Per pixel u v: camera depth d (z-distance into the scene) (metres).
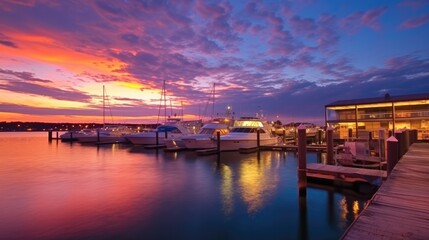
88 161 27.78
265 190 14.93
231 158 28.58
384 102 32.59
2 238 8.85
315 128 60.59
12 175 20.05
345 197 13.25
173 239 8.98
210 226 10.06
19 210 11.62
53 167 23.95
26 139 84.69
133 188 15.68
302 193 13.23
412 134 20.52
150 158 29.53
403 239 3.90
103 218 10.73
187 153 33.44
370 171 14.45
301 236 9.32
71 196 13.89
